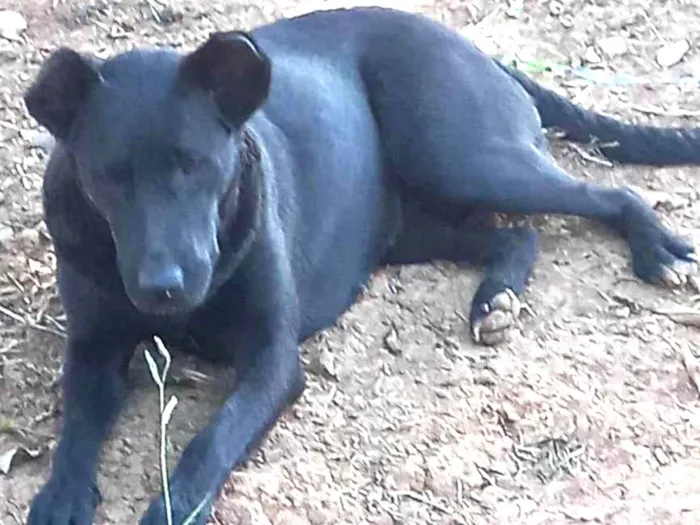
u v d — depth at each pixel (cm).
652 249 205
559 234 212
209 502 173
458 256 208
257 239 179
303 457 183
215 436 176
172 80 168
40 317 199
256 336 183
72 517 172
